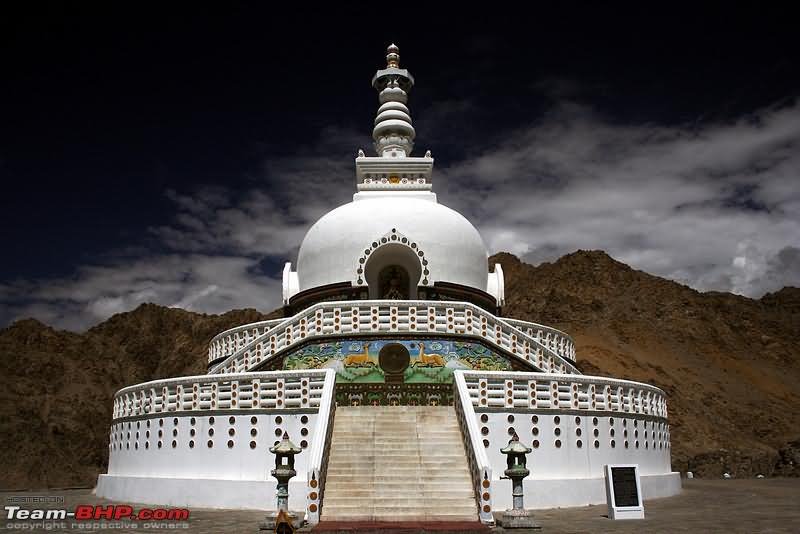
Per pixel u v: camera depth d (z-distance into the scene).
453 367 26.16
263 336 27.16
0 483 68.94
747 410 93.94
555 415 24.11
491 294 34.41
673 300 118.56
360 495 19.83
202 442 23.98
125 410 27.41
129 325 110.81
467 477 20.55
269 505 22.17
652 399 27.78
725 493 29.05
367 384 25.78
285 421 23.19
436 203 34.03
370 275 31.56
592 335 104.62
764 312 126.62
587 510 22.39
